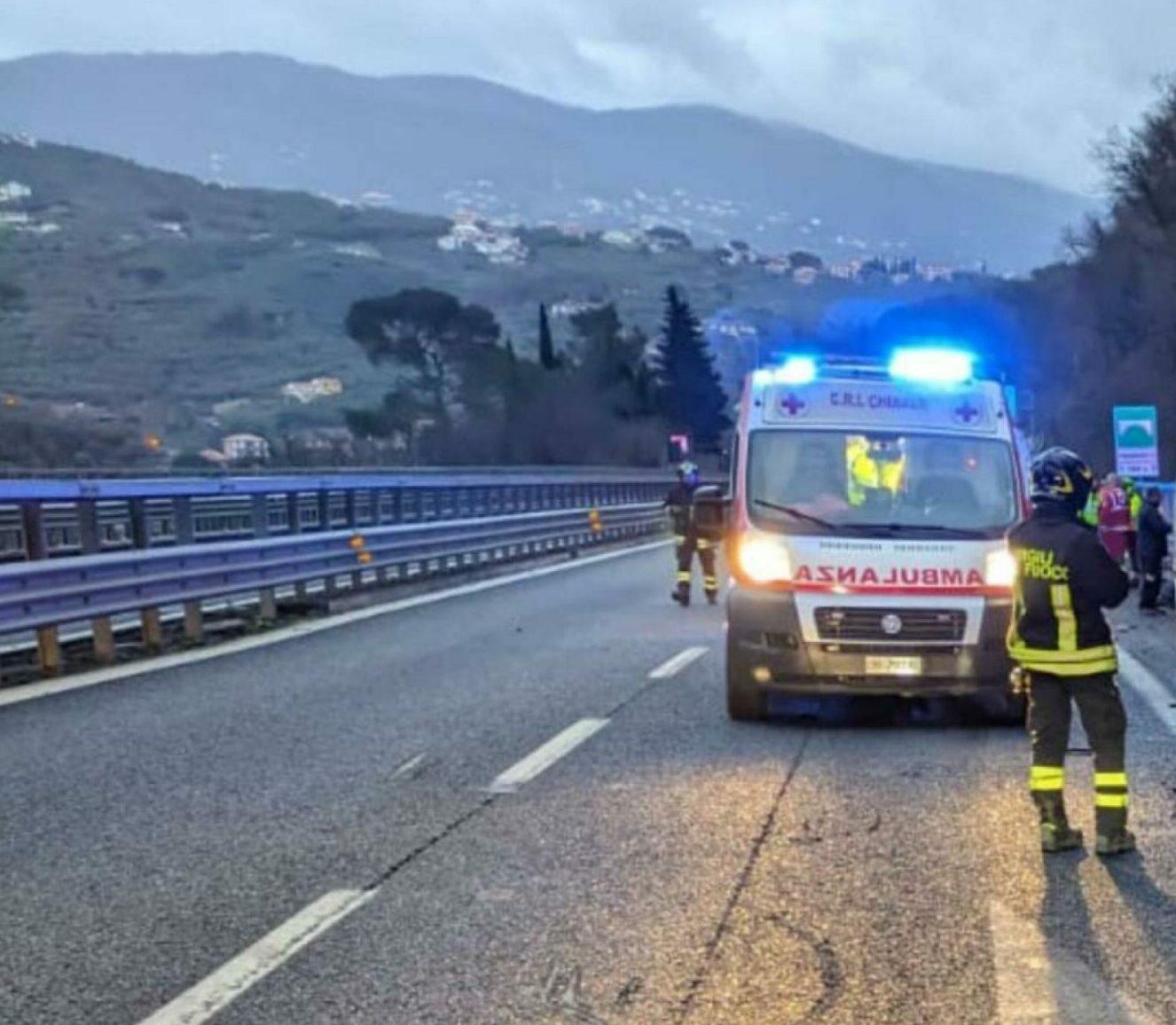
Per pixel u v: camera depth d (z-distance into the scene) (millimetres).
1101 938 4805
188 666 11688
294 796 6984
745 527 9031
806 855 5863
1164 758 7703
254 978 4547
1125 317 63156
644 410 85688
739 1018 4172
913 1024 4113
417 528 19625
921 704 9602
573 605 17359
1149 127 57562
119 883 5570
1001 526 8969
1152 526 16016
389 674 11234
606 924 5012
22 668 11406
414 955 4730
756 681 8766
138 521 13656
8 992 4457
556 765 7664
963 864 5711
